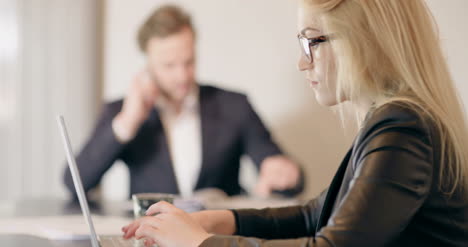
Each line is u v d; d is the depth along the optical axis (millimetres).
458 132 853
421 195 750
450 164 820
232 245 764
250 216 1110
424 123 784
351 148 897
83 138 3018
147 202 1136
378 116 805
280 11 2988
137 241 1004
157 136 2969
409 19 888
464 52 2766
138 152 2965
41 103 2994
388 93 872
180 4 3004
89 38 3031
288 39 2988
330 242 707
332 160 2932
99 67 3057
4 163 2949
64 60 3014
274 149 2959
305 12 911
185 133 2973
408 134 767
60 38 3012
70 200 2121
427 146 774
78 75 3021
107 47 3051
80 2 3020
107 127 2941
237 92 2994
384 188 728
